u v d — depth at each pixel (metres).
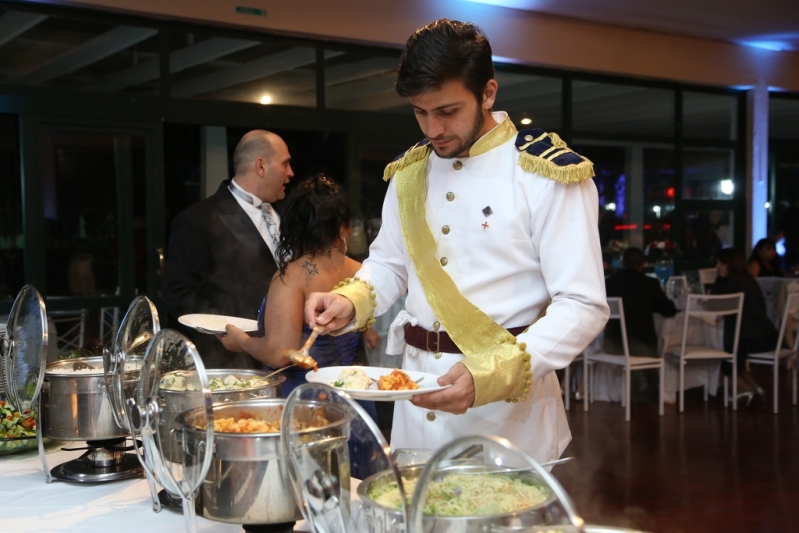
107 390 1.61
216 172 6.23
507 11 6.53
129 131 5.03
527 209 1.46
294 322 2.00
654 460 4.19
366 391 1.25
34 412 1.77
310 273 2.03
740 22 7.12
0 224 4.75
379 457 1.03
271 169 3.08
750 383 5.71
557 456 1.61
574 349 1.40
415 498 0.95
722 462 4.15
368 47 5.98
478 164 1.51
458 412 1.31
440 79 1.33
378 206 6.11
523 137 1.50
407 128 6.19
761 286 6.98
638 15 6.84
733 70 8.00
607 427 4.95
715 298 5.38
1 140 4.72
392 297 1.70
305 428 1.14
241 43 5.43
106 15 4.93
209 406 1.13
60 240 4.87
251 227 3.06
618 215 7.66
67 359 1.99
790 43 8.00
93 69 4.91
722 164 8.34
